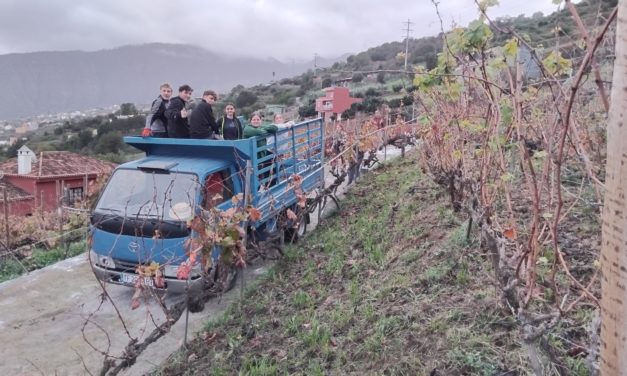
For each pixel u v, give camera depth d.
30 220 11.86
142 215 6.12
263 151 7.64
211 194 6.55
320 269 6.68
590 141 4.08
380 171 13.71
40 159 29.02
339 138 14.60
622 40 1.36
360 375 3.84
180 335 5.72
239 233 5.14
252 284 6.78
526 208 4.86
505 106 2.61
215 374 4.43
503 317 3.79
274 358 4.48
